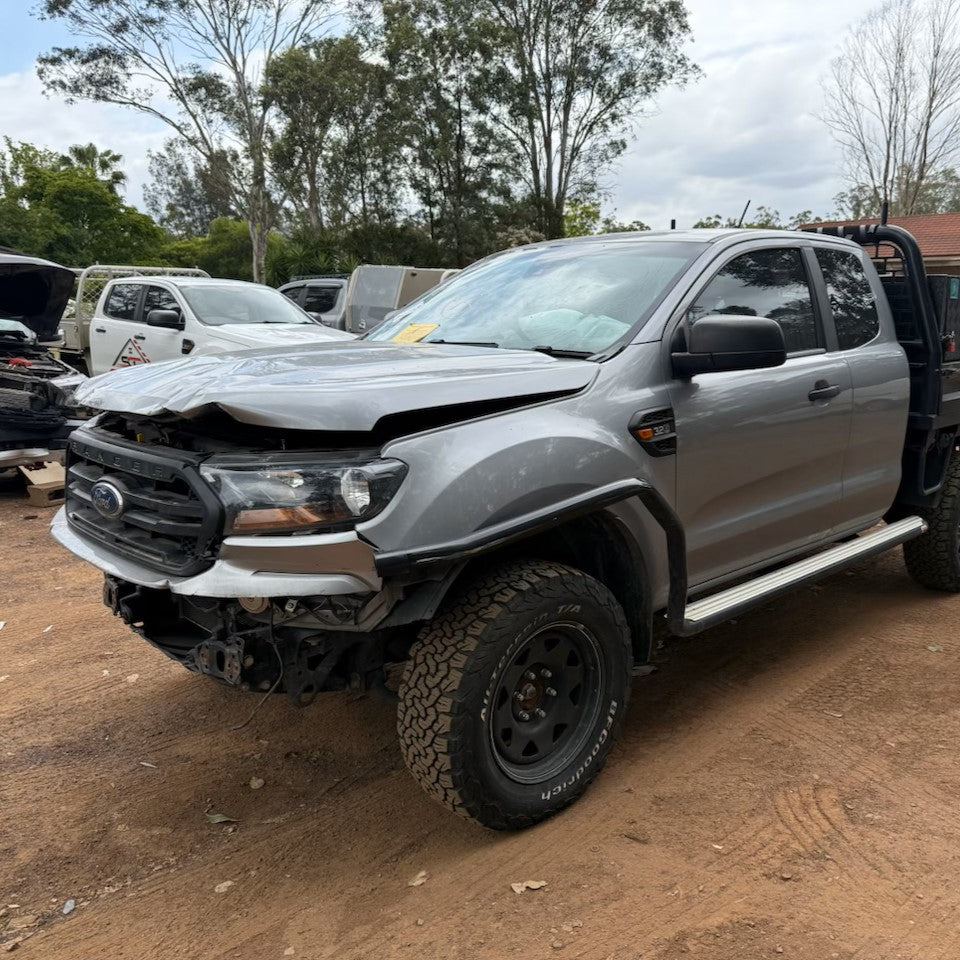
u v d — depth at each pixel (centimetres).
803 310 383
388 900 248
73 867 268
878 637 441
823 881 249
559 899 244
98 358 1123
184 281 1051
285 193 3538
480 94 3331
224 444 254
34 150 5584
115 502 267
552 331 329
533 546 288
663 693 380
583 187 3831
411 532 233
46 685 397
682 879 251
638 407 294
